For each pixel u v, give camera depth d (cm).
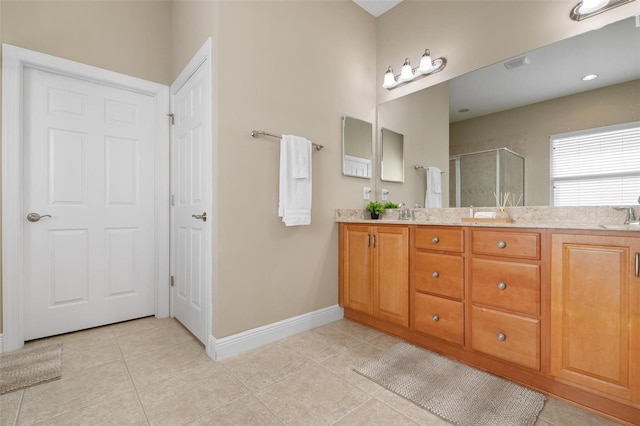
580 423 127
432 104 248
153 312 260
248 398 144
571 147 181
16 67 195
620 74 165
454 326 179
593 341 130
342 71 261
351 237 243
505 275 158
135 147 250
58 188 217
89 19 224
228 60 188
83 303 227
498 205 211
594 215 172
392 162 277
